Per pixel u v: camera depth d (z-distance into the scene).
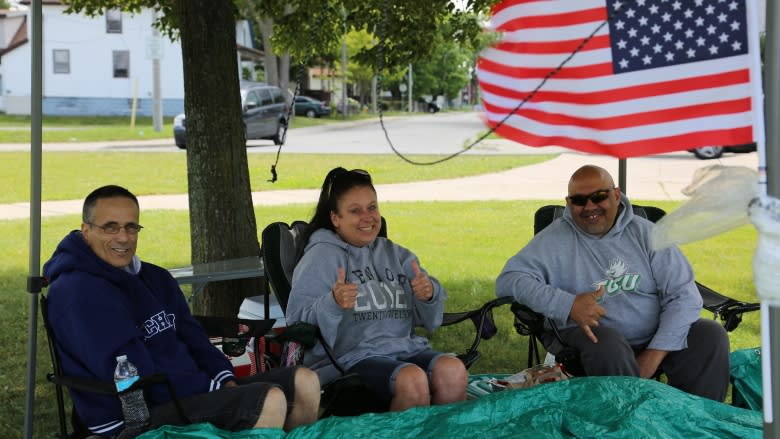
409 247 9.48
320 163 18.48
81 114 38.53
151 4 6.86
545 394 3.24
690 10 2.54
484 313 4.06
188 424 3.01
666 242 2.32
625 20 2.59
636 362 3.86
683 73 2.56
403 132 31.50
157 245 9.40
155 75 28.73
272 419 3.07
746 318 6.68
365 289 3.80
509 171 17.73
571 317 3.90
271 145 24.23
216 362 3.53
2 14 42.91
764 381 2.09
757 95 2.12
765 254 2.04
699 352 3.91
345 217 3.84
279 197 13.44
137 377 3.10
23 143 23.48
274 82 37.38
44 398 4.95
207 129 5.52
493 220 11.34
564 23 2.67
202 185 5.56
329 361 3.74
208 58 5.47
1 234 10.14
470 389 4.05
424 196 13.91
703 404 3.26
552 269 4.15
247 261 5.23
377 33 6.37
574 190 4.05
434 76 69.38
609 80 2.62
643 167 17.48
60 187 14.22
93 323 3.11
